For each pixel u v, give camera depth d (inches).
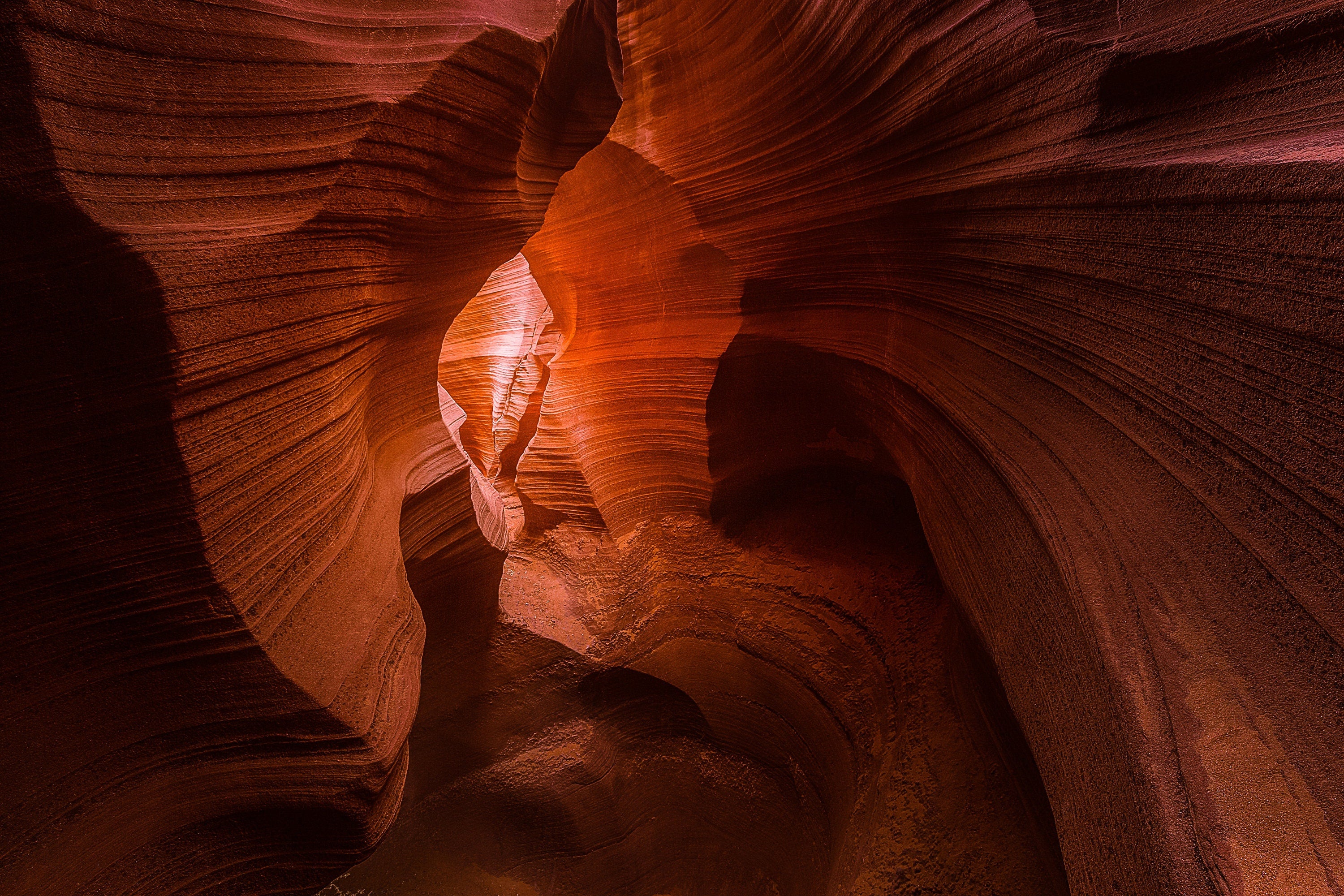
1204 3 79.0
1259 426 63.9
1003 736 138.8
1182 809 61.3
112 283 68.9
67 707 81.5
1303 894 51.5
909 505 213.0
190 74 76.9
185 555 80.7
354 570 115.0
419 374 147.8
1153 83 81.5
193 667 86.8
